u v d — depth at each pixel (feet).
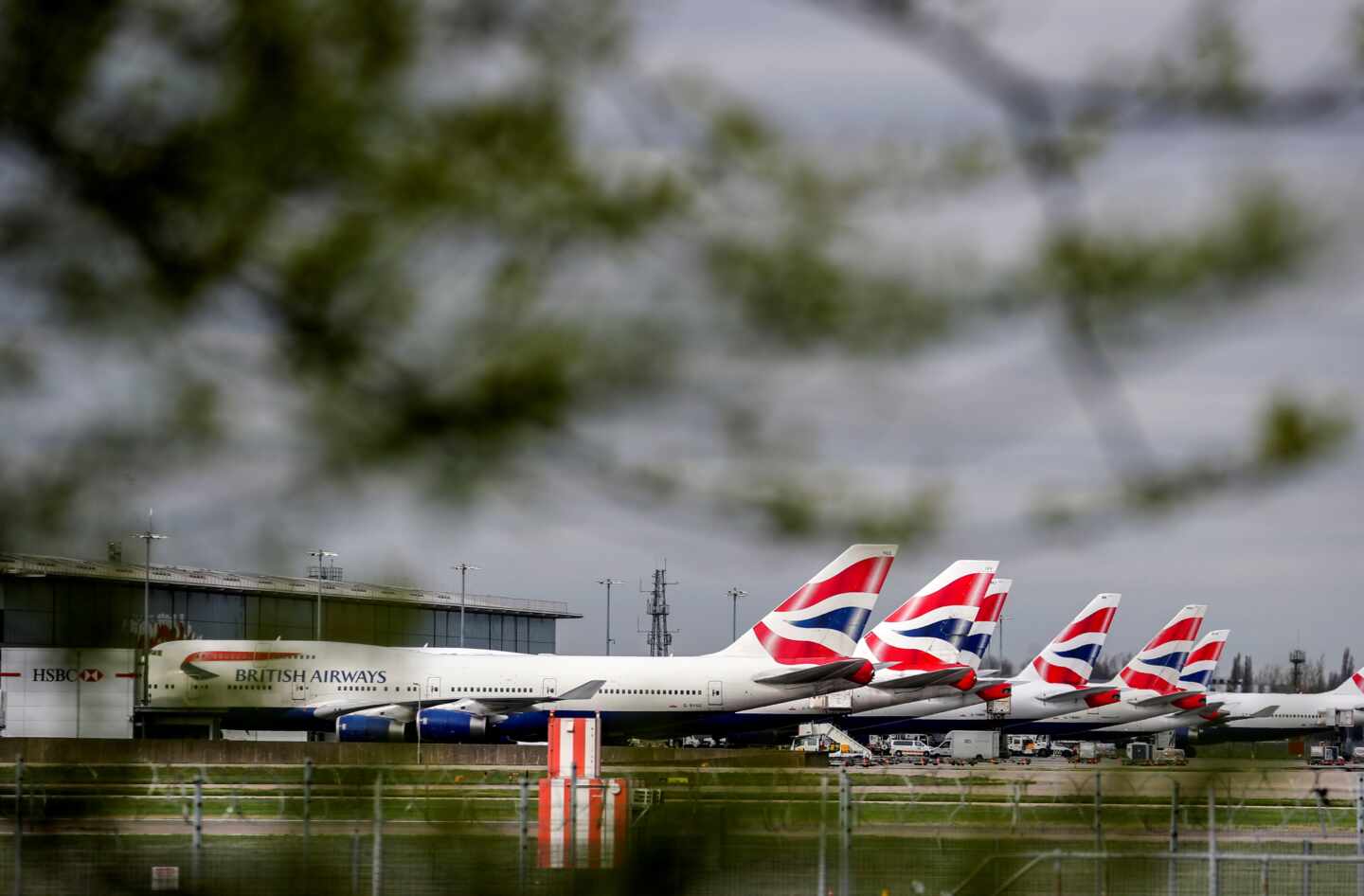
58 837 240.53
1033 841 516.73
